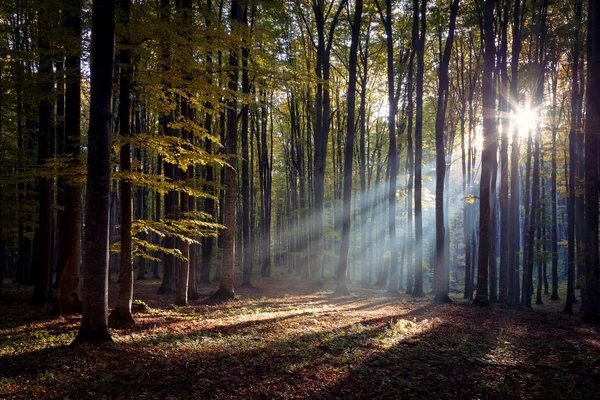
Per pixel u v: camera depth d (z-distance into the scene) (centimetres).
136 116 2403
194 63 953
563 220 4000
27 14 1023
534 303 2452
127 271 1033
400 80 2478
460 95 2423
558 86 2292
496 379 673
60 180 1681
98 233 788
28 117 1516
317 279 2470
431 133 2988
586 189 1360
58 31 894
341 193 3306
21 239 2252
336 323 1116
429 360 769
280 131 3544
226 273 1691
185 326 1023
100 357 710
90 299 792
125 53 965
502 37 1897
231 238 1688
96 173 776
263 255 3284
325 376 666
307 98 2761
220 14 1808
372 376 671
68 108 1190
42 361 681
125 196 1014
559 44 1838
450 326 1138
